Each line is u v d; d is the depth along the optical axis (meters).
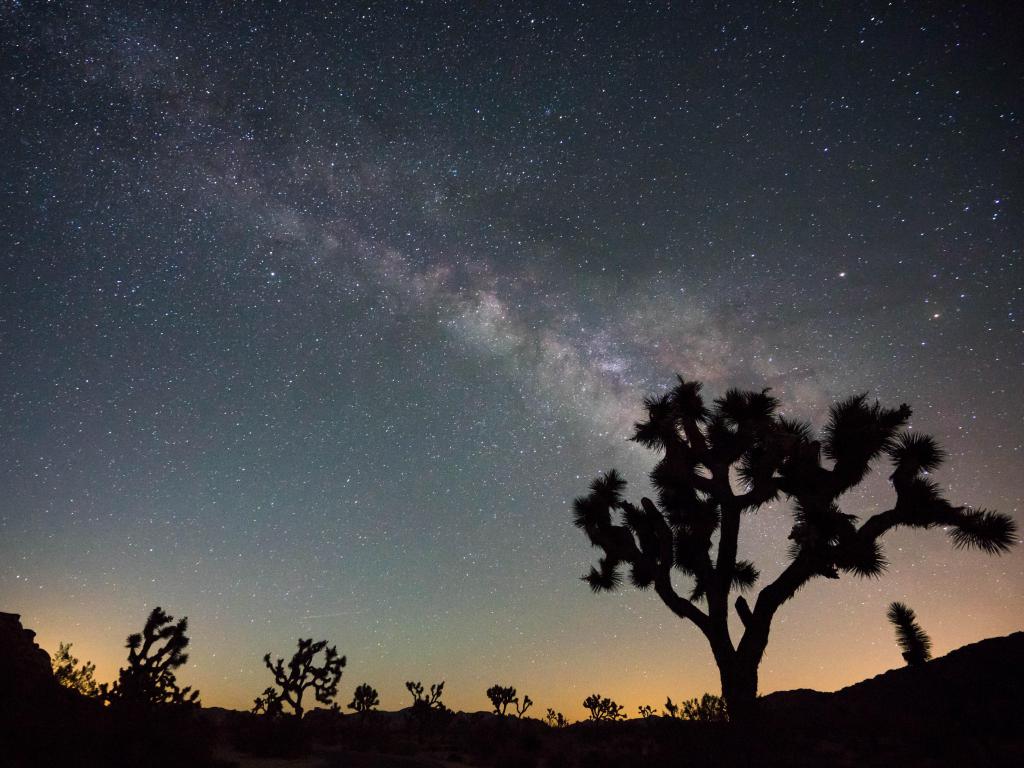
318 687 26.97
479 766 18.36
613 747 19.08
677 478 11.69
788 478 10.88
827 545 10.09
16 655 9.01
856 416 10.62
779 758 8.95
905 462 10.30
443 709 35.50
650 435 11.91
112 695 9.37
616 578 12.41
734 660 10.07
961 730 13.28
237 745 18.23
